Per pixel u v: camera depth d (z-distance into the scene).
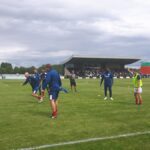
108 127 12.28
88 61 118.25
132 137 10.55
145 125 12.62
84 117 14.80
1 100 23.45
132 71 21.20
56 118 14.52
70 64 117.19
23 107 18.86
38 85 22.97
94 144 9.71
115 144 9.70
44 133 11.27
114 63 120.75
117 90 37.31
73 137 10.66
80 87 44.34
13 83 58.06
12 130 11.79
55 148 9.32
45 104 20.58
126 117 14.72
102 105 19.92
